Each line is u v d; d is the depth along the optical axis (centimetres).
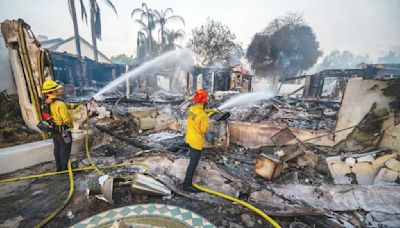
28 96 490
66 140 330
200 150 291
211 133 498
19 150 360
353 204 274
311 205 279
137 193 274
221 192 300
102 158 425
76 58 1692
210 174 353
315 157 417
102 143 529
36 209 251
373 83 391
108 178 260
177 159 409
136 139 570
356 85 413
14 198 273
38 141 409
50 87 312
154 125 657
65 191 291
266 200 285
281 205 265
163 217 223
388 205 268
